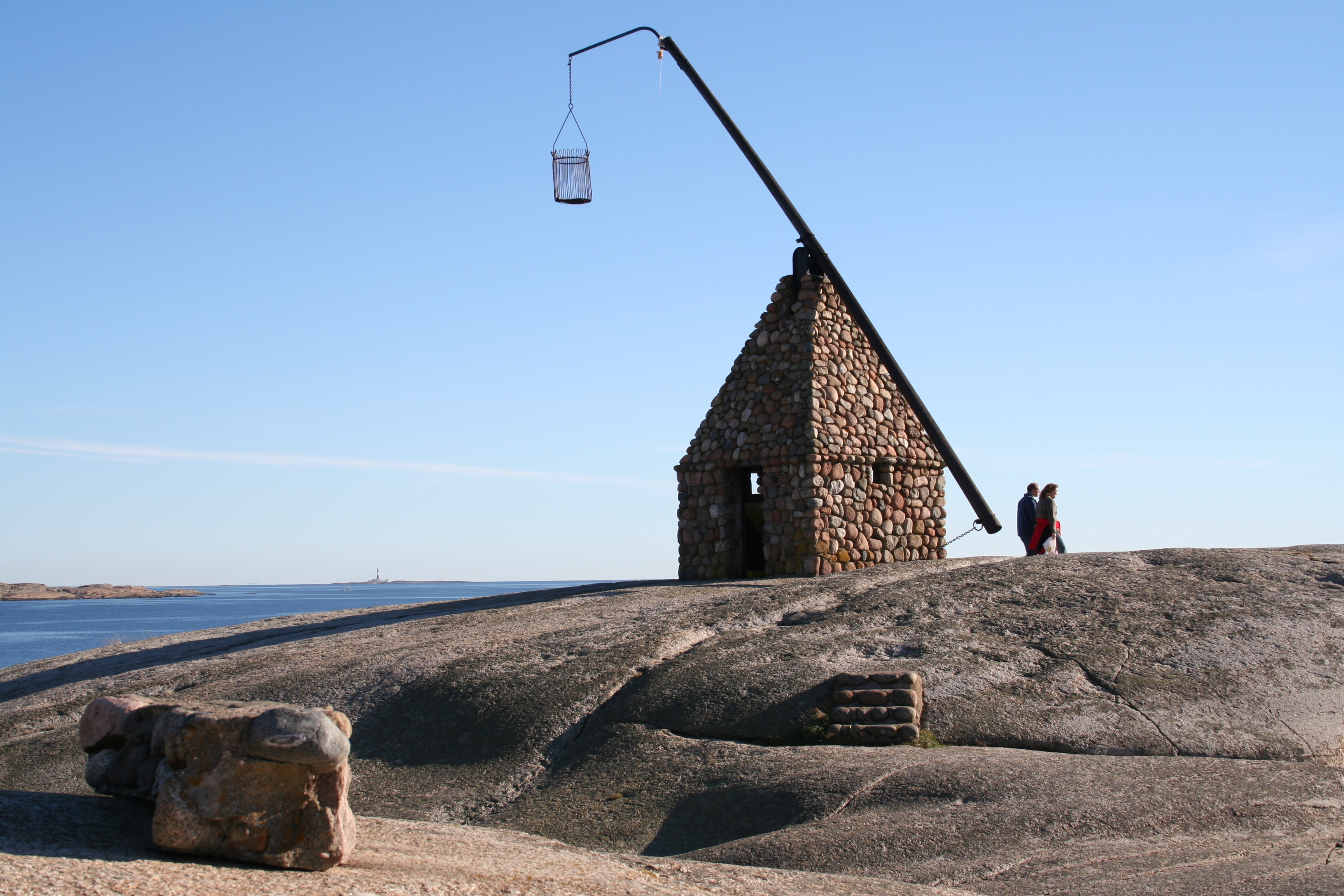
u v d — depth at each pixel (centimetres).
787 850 697
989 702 972
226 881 454
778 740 954
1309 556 1330
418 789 971
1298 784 776
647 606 1455
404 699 1173
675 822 821
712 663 1116
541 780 959
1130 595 1207
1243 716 925
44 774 1105
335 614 1998
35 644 8675
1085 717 932
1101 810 727
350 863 521
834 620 1234
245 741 494
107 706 601
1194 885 594
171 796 488
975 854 676
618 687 1102
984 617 1180
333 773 509
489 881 506
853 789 792
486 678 1175
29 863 438
